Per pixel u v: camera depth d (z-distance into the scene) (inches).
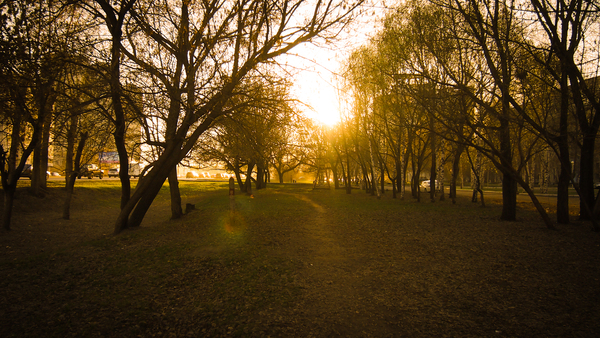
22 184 964.0
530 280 261.1
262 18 414.9
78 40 384.8
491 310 211.5
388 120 1032.8
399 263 321.4
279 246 390.3
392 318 206.4
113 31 415.5
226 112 431.2
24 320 194.5
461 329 189.3
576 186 461.7
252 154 523.2
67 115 418.0
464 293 240.4
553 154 1486.2
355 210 776.3
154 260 321.4
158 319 202.5
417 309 217.5
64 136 538.9
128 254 343.9
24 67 344.5
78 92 420.2
